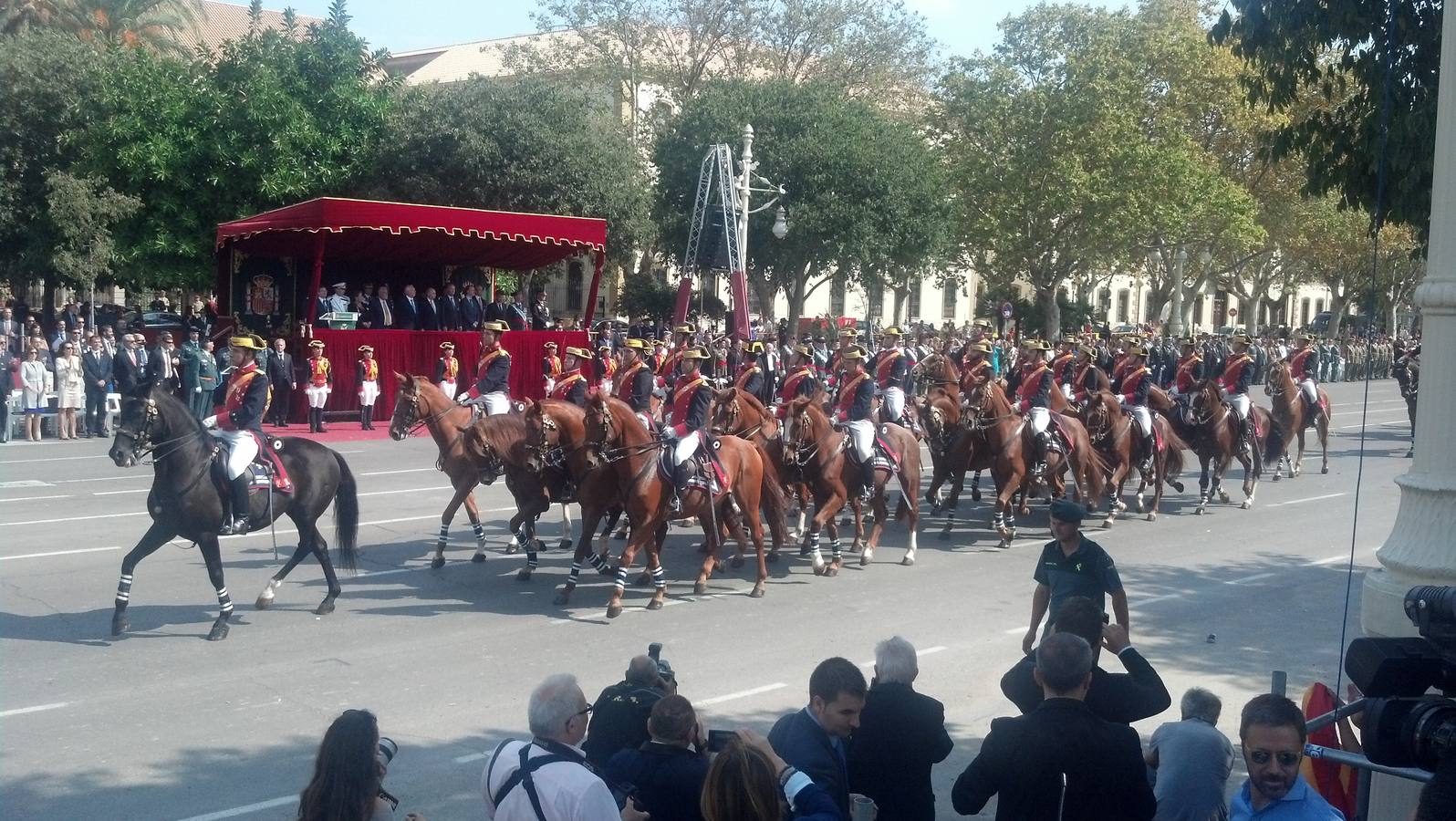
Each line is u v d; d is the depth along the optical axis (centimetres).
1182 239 5000
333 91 3638
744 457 1383
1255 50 1313
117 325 2983
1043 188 4700
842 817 484
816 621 1265
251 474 1167
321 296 3197
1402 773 439
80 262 3259
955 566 1562
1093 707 600
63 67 3453
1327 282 6075
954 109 4900
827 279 4712
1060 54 4847
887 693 598
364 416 2803
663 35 5094
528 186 3788
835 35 5028
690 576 1485
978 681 1070
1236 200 4722
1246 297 6594
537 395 3091
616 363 2864
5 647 1098
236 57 3569
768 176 4228
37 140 3466
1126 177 4616
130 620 1197
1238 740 942
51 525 1647
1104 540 1773
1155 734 649
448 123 3741
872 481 1514
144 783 802
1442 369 518
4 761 834
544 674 1059
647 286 4759
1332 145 1282
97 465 2181
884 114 4950
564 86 4559
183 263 3478
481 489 2081
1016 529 1850
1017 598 1381
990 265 5259
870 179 4250
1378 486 2386
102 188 3356
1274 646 1206
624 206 3962
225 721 922
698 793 520
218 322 3023
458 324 3066
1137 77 4741
